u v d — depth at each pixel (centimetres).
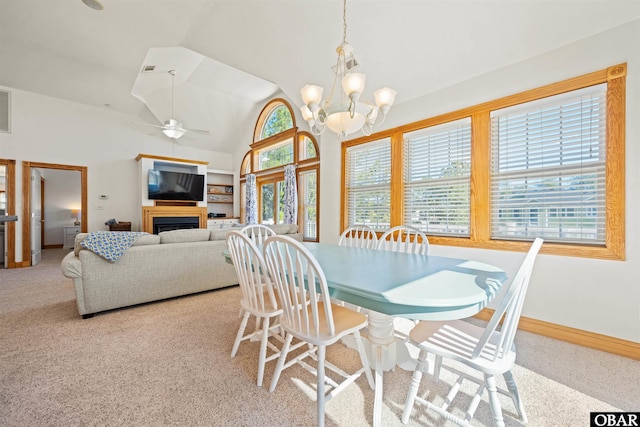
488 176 264
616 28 197
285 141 640
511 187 255
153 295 290
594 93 212
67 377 167
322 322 152
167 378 167
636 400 150
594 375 172
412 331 144
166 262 298
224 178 830
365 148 383
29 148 523
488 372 115
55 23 324
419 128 315
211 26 318
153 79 528
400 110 333
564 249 218
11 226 498
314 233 572
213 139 755
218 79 582
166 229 655
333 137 415
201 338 220
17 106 513
